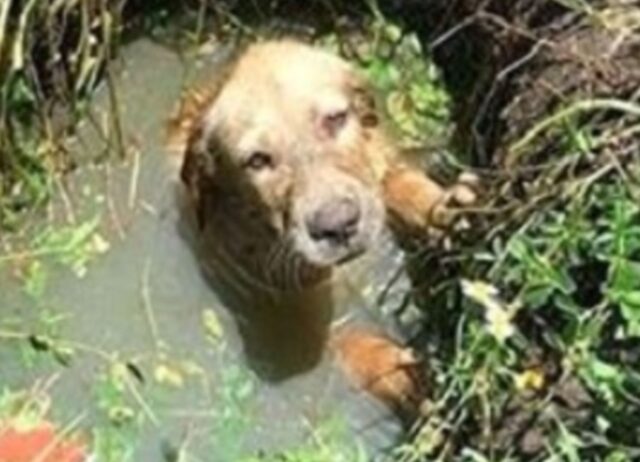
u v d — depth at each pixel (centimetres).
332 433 162
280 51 175
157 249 181
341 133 169
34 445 161
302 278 174
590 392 144
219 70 191
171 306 177
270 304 176
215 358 173
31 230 181
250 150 168
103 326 175
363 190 165
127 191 185
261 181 169
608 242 143
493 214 155
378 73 188
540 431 145
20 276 177
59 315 173
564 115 150
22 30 174
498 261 148
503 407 148
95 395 167
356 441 162
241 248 176
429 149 182
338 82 171
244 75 173
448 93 186
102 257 180
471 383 148
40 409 166
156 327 175
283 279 175
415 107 185
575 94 158
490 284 148
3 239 180
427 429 150
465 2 182
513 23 171
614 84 157
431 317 168
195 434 164
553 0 167
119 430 164
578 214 146
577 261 146
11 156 182
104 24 185
